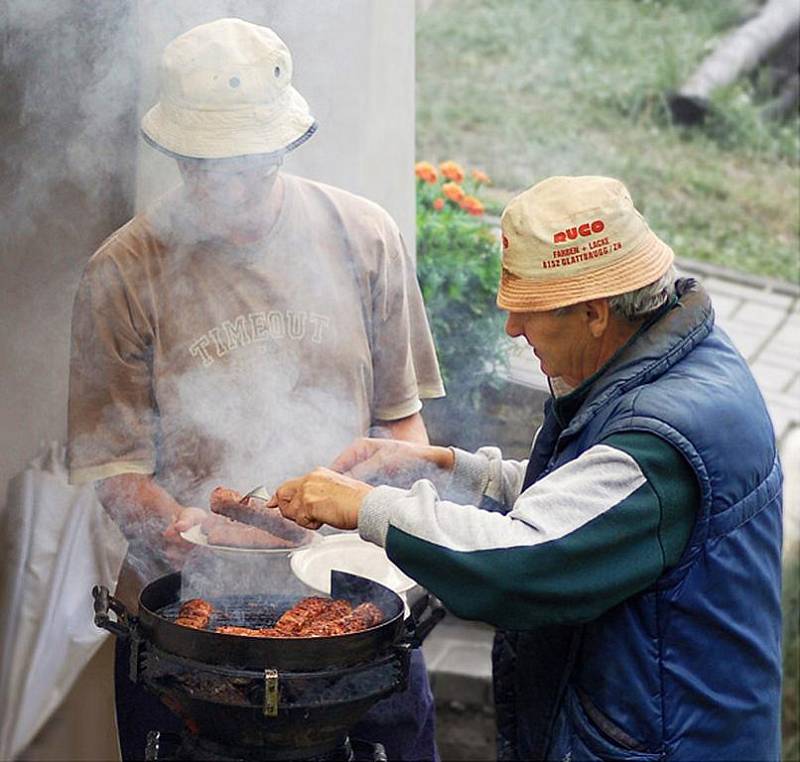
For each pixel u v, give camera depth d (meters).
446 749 4.29
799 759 4.33
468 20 7.45
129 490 2.65
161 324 2.65
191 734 2.32
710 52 7.21
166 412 2.69
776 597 2.32
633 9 7.52
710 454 2.14
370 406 2.89
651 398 2.16
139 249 2.62
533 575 2.10
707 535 2.17
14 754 2.75
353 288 2.78
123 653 2.77
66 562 2.74
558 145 6.55
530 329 2.26
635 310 2.19
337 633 2.24
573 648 2.31
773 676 2.34
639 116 6.87
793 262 6.04
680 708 2.23
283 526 2.57
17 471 2.74
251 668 2.12
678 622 2.20
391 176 3.12
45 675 2.75
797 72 7.06
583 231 2.16
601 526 2.10
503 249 2.26
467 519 2.14
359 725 2.86
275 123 2.47
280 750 2.21
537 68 7.12
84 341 2.64
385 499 2.20
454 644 4.47
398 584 2.58
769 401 5.01
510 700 2.50
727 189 6.43
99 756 2.85
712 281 5.88
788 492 4.52
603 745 2.25
